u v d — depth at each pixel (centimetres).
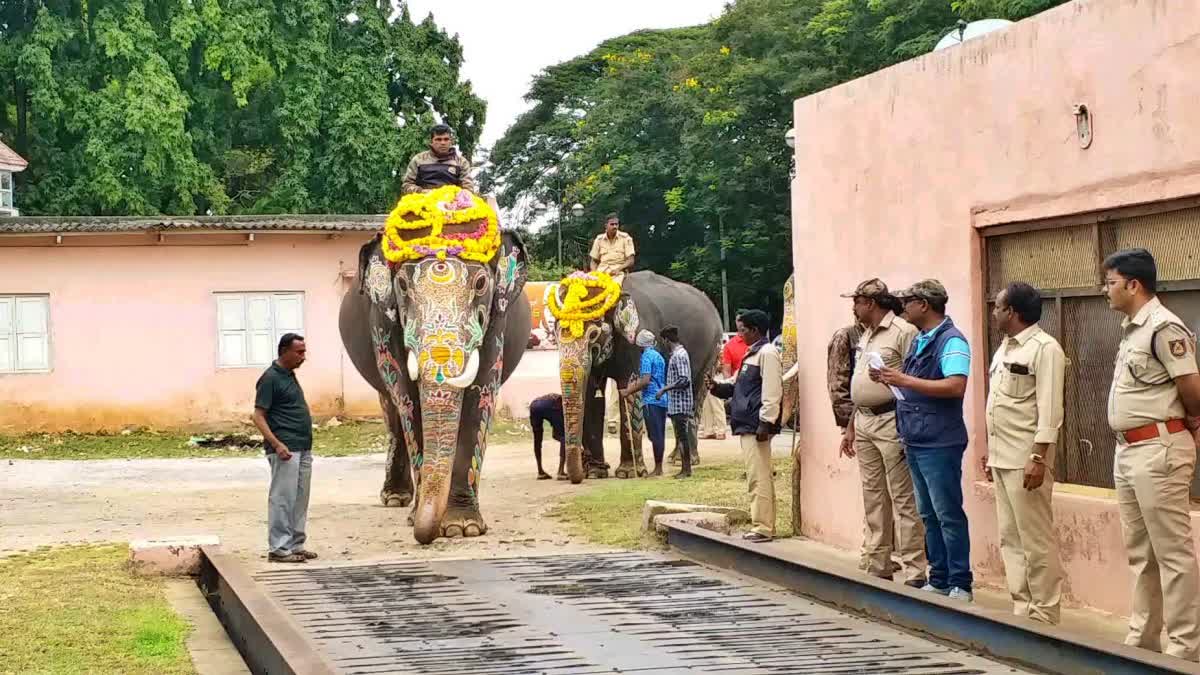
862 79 1070
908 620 770
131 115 3331
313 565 1043
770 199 3994
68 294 2344
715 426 2244
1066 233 863
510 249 1220
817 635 759
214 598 960
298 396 1073
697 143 3994
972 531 948
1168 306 785
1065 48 839
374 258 1198
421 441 1202
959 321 949
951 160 955
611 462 1900
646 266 4778
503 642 746
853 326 990
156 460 2041
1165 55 759
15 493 1614
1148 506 678
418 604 864
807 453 1166
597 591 909
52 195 3444
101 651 746
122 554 1118
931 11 3294
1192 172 742
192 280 2400
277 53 3569
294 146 3600
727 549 1000
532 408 1664
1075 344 868
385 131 3638
